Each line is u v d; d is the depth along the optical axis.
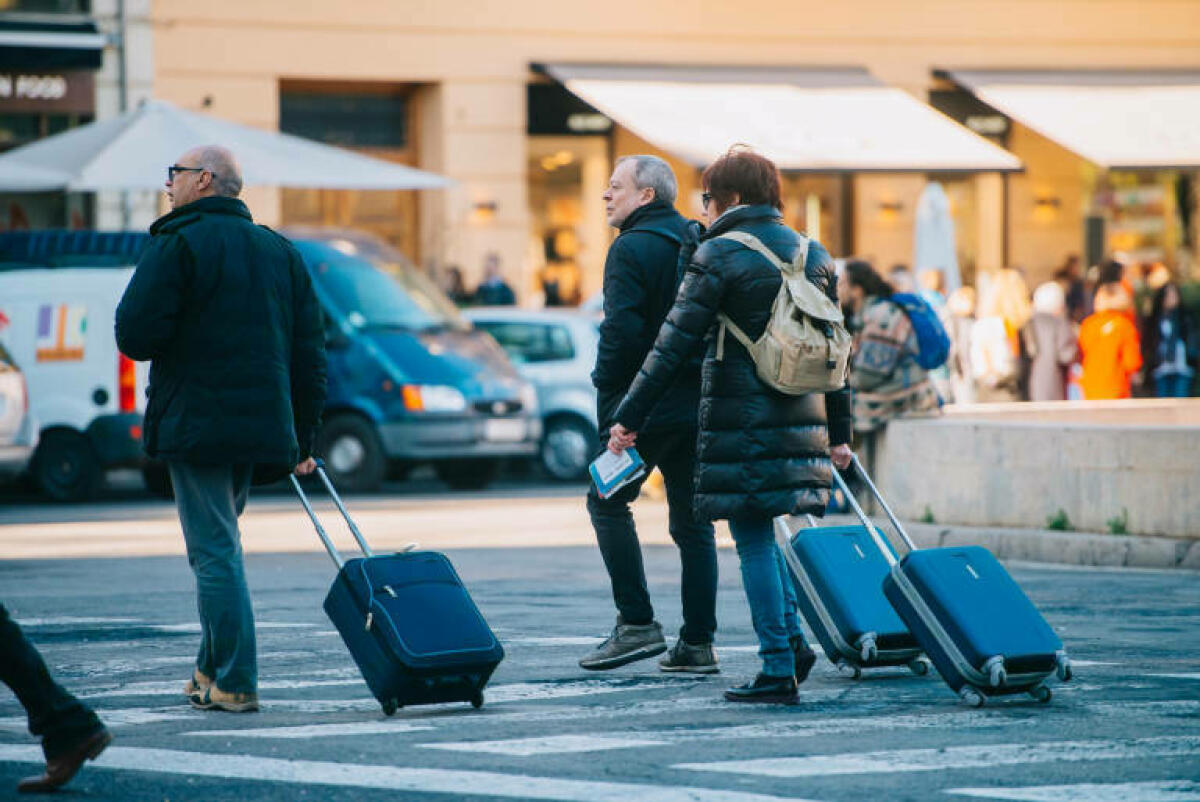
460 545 23.64
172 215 11.86
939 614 12.05
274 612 17.27
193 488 11.78
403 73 45.31
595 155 46.81
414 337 33.25
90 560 22.06
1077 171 49.94
